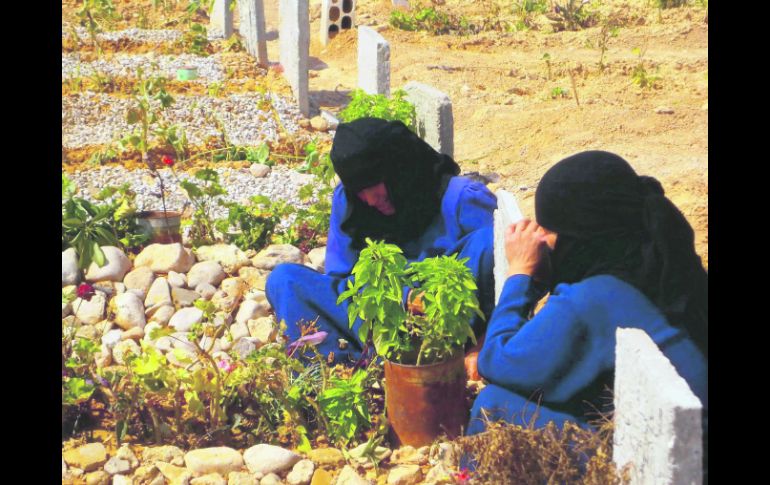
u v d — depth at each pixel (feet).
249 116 27.17
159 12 39.27
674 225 10.11
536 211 10.88
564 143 23.66
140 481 12.00
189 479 12.07
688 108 25.13
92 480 12.03
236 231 19.80
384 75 23.20
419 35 36.91
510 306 11.16
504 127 25.36
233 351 13.58
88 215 18.83
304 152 25.18
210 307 13.41
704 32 35.24
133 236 18.51
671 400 8.47
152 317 16.43
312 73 32.86
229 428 13.01
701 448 8.47
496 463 10.80
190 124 26.37
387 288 12.19
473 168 22.95
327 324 14.24
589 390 10.58
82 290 15.11
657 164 21.13
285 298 14.26
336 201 14.71
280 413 13.23
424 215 14.20
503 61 32.99
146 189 22.13
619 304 10.12
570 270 10.68
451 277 12.20
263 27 31.63
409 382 12.26
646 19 37.47
